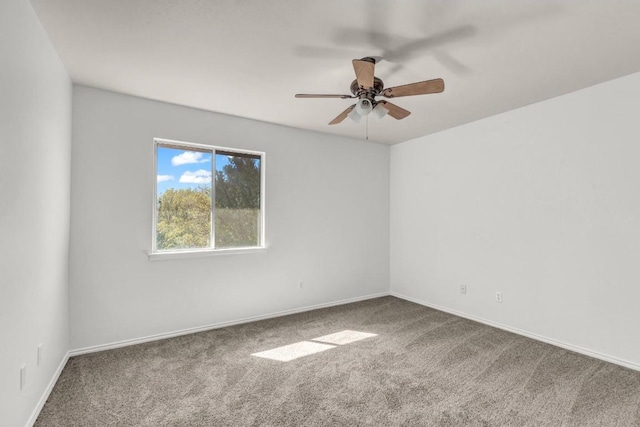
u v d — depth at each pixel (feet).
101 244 9.52
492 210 11.78
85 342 9.27
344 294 14.92
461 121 12.45
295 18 6.13
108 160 9.64
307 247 13.78
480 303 12.19
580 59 7.61
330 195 14.47
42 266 6.62
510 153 11.22
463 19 6.12
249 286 12.26
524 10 5.83
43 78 6.54
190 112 11.02
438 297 13.91
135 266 10.04
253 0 5.61
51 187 7.18
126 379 7.79
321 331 11.16
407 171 15.51
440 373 8.15
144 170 10.21
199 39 6.87
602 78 8.67
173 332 10.66
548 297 10.15
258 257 12.49
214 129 11.48
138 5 5.76
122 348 9.65
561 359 8.94
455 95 9.83
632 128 8.39
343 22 6.26
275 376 7.98
